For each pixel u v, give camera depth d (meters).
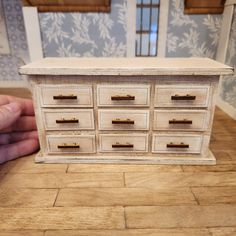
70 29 2.14
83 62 1.19
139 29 2.22
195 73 1.00
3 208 0.92
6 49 3.00
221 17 2.08
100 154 1.23
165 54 2.22
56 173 1.15
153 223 0.85
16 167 1.19
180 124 1.14
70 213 0.90
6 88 3.09
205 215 0.88
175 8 2.06
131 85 1.07
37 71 1.01
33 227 0.83
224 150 1.35
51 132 1.18
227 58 1.95
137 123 1.14
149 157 1.21
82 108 1.12
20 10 2.82
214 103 1.09
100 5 2.05
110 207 0.92
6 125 1.12
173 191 1.02
